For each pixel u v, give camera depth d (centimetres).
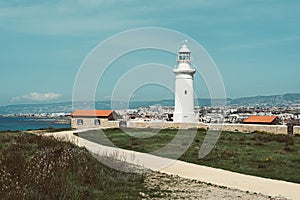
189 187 1495
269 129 3678
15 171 1266
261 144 2745
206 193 1398
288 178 1691
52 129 3819
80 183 1348
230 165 1994
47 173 1275
